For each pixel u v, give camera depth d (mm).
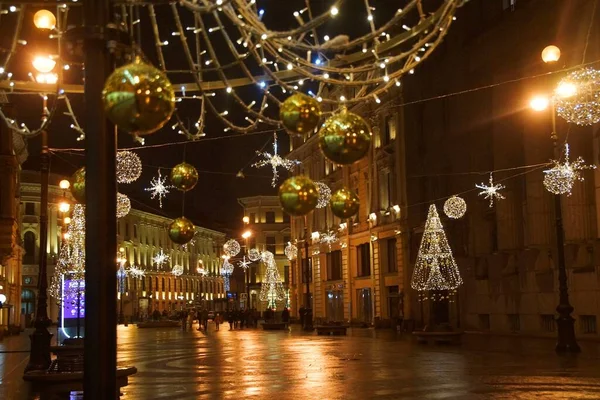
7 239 32719
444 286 36094
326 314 61594
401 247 45250
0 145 32750
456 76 38594
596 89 14453
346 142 6320
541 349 23359
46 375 13180
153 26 7094
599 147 26703
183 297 113250
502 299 33875
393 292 47906
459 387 13766
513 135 32656
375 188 49344
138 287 98625
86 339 5434
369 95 7195
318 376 16719
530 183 30141
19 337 47656
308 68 7805
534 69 30531
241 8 6164
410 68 7039
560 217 22156
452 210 31891
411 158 44000
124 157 17984
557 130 28828
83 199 8820
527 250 31672
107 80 5281
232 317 58562
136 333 50875
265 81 7863
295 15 6461
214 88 8094
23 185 78812
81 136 8531
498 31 33875
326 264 61688
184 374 18016
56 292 36281
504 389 13289
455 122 38750
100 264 5477
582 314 28016
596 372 15992
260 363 21031
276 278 73500
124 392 14258
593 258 27484
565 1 28297
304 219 67750
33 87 8016
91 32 5664
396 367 18375
